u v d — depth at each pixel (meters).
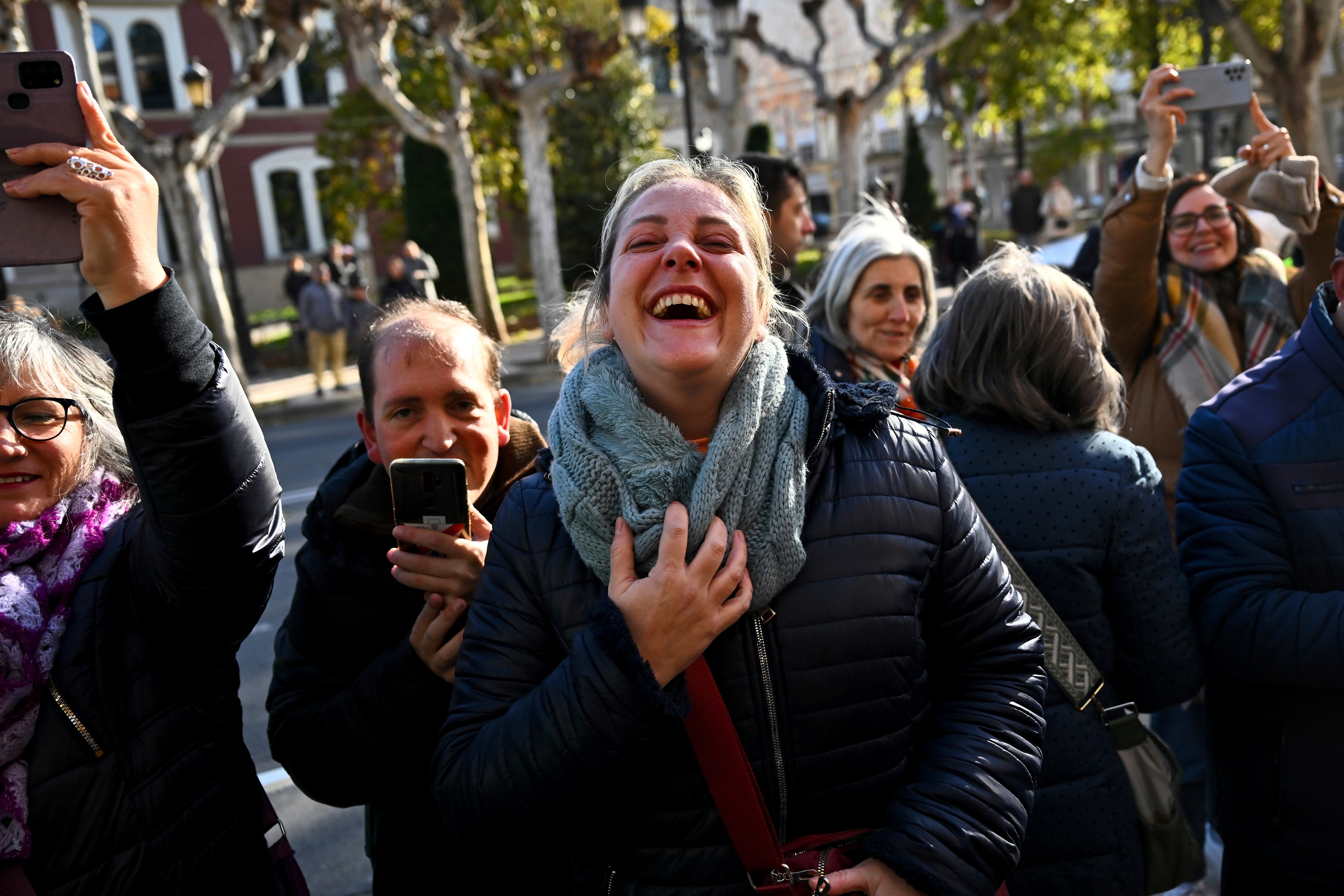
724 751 1.26
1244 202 2.99
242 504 1.34
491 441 1.77
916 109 33.88
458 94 14.77
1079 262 3.50
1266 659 1.74
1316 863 1.77
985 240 21.06
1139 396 2.97
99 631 1.39
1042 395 1.86
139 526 1.45
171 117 25.56
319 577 1.78
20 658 1.32
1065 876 1.75
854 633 1.30
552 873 1.68
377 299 16.02
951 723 1.39
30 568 1.40
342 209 19.83
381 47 14.14
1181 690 1.82
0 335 1.43
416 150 19.22
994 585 1.43
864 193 3.18
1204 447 1.91
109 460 1.51
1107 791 1.76
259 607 1.47
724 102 21.09
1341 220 2.13
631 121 20.45
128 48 25.03
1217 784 1.96
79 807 1.35
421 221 19.36
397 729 1.60
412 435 1.71
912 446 1.43
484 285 15.89
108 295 1.22
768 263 1.45
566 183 19.92
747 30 16.62
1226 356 2.90
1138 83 20.34
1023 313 1.85
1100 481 1.80
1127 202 2.77
